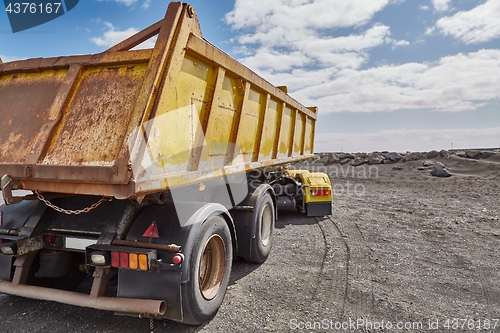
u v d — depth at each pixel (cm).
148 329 297
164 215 298
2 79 337
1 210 345
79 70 298
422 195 1145
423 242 587
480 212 842
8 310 330
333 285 401
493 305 352
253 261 474
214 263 335
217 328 301
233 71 388
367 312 334
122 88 276
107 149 253
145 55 275
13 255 306
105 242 286
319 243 584
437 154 2106
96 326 302
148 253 262
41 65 316
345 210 892
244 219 459
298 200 806
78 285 386
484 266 467
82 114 279
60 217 331
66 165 249
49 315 321
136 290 273
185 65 300
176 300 270
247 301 357
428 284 405
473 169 1712
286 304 351
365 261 488
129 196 231
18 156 279
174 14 276
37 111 297
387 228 689
